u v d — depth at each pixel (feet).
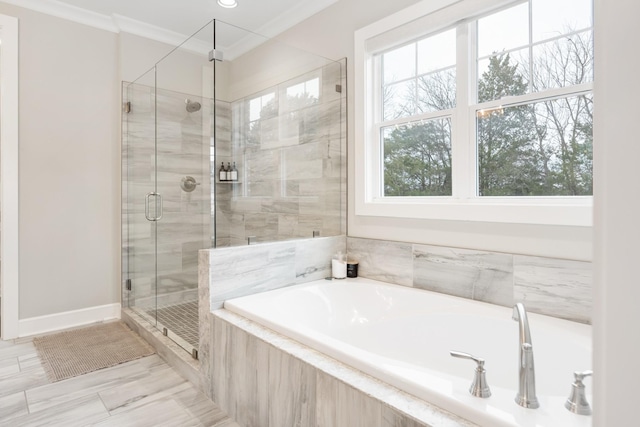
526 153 6.33
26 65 9.36
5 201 9.16
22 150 9.36
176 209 8.95
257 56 8.63
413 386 3.74
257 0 9.52
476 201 6.89
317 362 4.50
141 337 9.34
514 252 6.26
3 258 9.18
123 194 10.82
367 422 3.78
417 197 7.85
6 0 9.05
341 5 9.02
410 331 6.50
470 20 6.89
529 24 6.25
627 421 0.92
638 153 0.89
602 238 0.98
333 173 9.03
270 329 5.60
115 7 9.91
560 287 5.71
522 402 3.31
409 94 8.04
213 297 6.56
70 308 10.18
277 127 8.57
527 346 3.40
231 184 7.97
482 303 6.52
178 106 8.92
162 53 11.39
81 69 10.19
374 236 8.49
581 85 5.65
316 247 8.39
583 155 5.72
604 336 0.98
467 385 3.68
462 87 7.02
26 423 5.74
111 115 10.73
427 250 7.40
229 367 5.97
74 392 6.69
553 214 5.73
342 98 9.02
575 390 3.26
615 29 0.94
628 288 0.91
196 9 9.98
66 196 10.05
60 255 9.99
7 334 9.20
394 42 7.91
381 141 8.57
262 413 5.27
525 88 6.31
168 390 6.79
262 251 7.32
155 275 9.66
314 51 9.69
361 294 7.88
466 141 7.01
